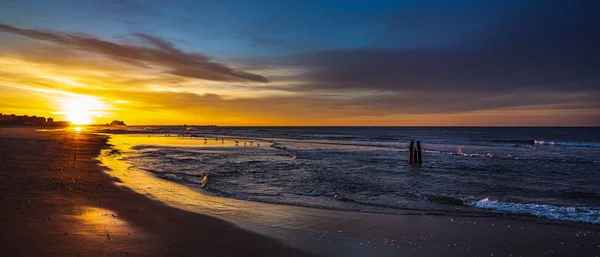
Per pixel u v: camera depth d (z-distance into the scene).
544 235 8.99
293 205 12.28
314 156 34.84
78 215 8.91
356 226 9.49
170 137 79.06
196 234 8.08
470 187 17.59
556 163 30.06
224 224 9.07
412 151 29.86
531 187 17.67
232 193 14.47
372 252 7.56
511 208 12.23
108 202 10.76
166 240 7.52
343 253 7.44
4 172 15.65
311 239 8.23
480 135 105.12
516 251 7.85
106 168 19.86
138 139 67.00
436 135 104.38
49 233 7.36
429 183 18.69
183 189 14.55
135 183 15.17
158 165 24.22
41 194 11.22
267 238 8.14
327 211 11.32
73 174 16.34
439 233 9.02
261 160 29.91
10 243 6.63
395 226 9.57
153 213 9.73
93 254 6.38
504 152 42.81
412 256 7.42
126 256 6.41
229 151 39.78
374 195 14.84
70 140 47.41
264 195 14.29
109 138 66.19
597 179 20.72
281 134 111.25
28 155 24.12
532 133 123.00
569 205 13.34
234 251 7.16
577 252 7.82
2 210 8.89
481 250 7.88
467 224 9.91
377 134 113.38
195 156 32.59
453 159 33.88
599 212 11.79
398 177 20.89
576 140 73.75
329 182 18.31
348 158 33.00
